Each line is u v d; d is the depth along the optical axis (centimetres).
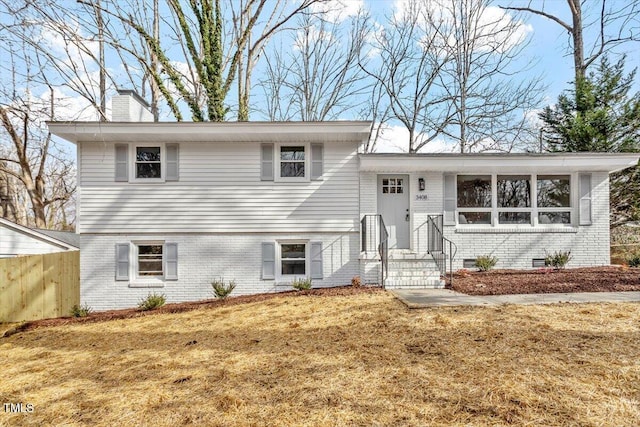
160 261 998
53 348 590
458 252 1012
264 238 1003
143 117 1101
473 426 276
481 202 1032
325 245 1005
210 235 996
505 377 348
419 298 701
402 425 283
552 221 1032
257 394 352
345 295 792
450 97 2069
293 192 1006
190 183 995
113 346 570
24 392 401
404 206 1023
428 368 383
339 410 312
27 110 1505
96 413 338
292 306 732
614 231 1486
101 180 981
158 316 759
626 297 641
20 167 1902
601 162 943
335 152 1013
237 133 933
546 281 799
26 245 1030
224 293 897
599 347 408
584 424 270
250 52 1717
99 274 975
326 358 434
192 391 370
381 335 502
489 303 630
